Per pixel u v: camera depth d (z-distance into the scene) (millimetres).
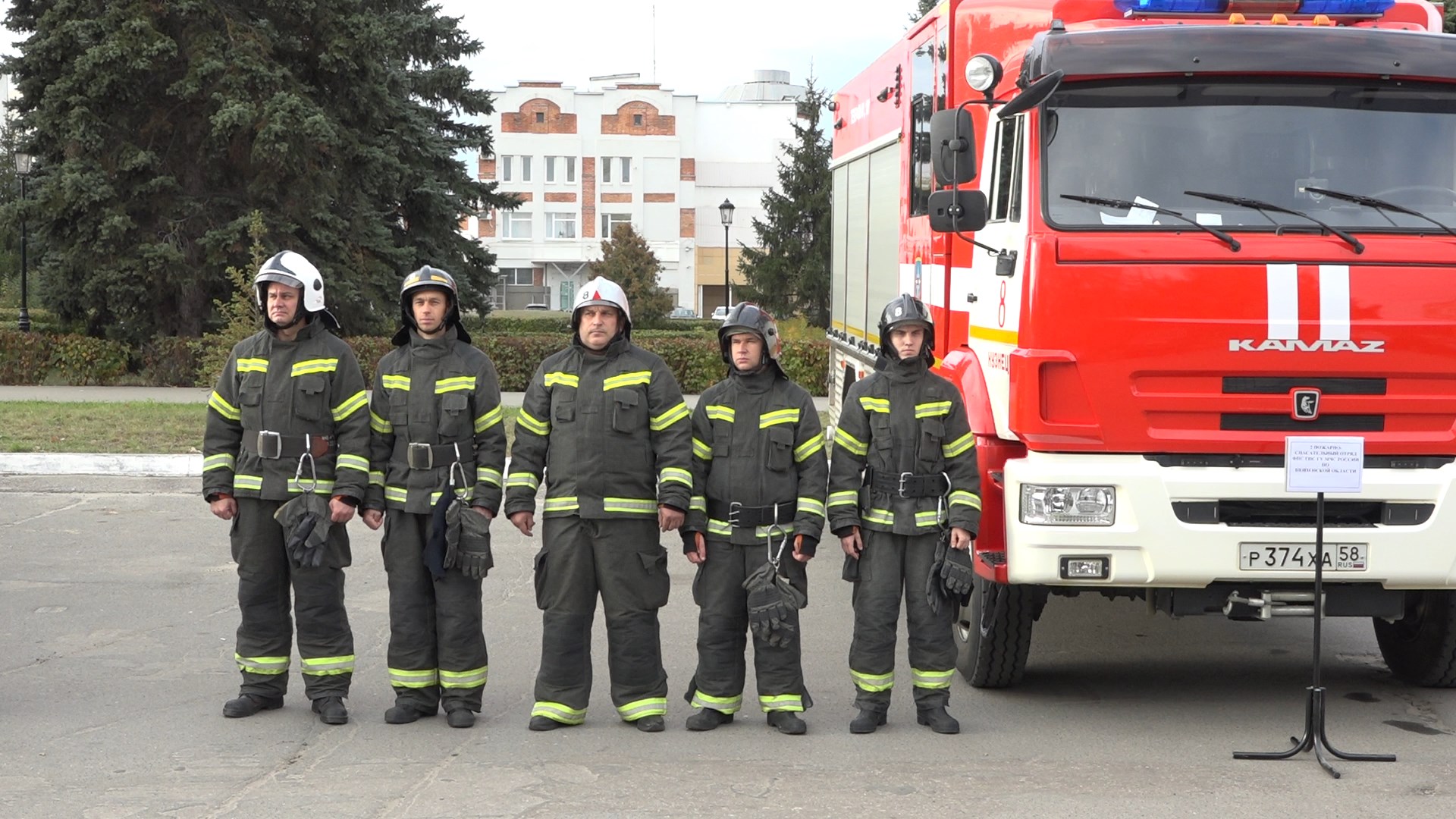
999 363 6320
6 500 12375
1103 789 5250
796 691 6062
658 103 80375
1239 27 6117
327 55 24484
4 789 5188
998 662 6641
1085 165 6062
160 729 6008
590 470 5898
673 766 5516
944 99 7914
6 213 23703
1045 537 5875
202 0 23250
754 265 41500
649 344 23359
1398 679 7070
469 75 32375
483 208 33969
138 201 23703
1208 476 5828
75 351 23266
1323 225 5918
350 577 9406
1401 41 6141
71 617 8156
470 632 6098
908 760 5621
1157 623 8383
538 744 5828
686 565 10047
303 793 5156
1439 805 5078
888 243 9672
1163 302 5852
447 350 6141
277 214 24047
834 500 6000
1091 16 6922
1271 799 5141
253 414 6102
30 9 24234
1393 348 5836
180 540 10602
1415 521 5867
